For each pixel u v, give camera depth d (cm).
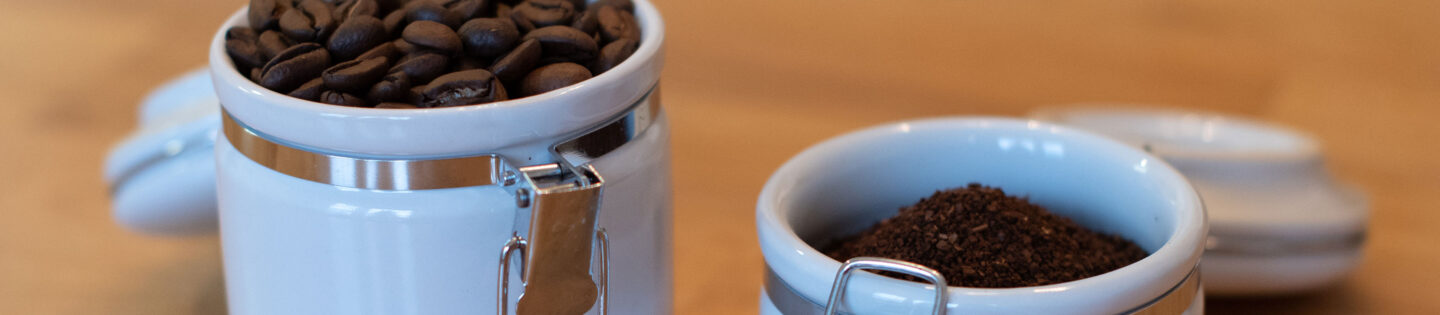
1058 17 68
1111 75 62
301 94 32
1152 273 31
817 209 37
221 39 35
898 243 35
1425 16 67
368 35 34
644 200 35
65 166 52
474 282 33
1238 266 44
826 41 64
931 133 38
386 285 33
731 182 52
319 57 33
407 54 34
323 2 36
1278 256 43
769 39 64
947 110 58
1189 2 70
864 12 68
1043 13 69
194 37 63
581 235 32
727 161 53
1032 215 36
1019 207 36
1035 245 35
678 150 53
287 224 33
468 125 31
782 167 36
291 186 33
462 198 32
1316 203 44
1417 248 48
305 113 31
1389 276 47
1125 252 36
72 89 58
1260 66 62
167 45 62
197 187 43
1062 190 38
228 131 34
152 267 47
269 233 34
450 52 33
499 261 33
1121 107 54
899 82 60
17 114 55
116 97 57
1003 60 63
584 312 33
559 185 31
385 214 32
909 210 36
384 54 33
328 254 33
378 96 32
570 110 32
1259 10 69
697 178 52
